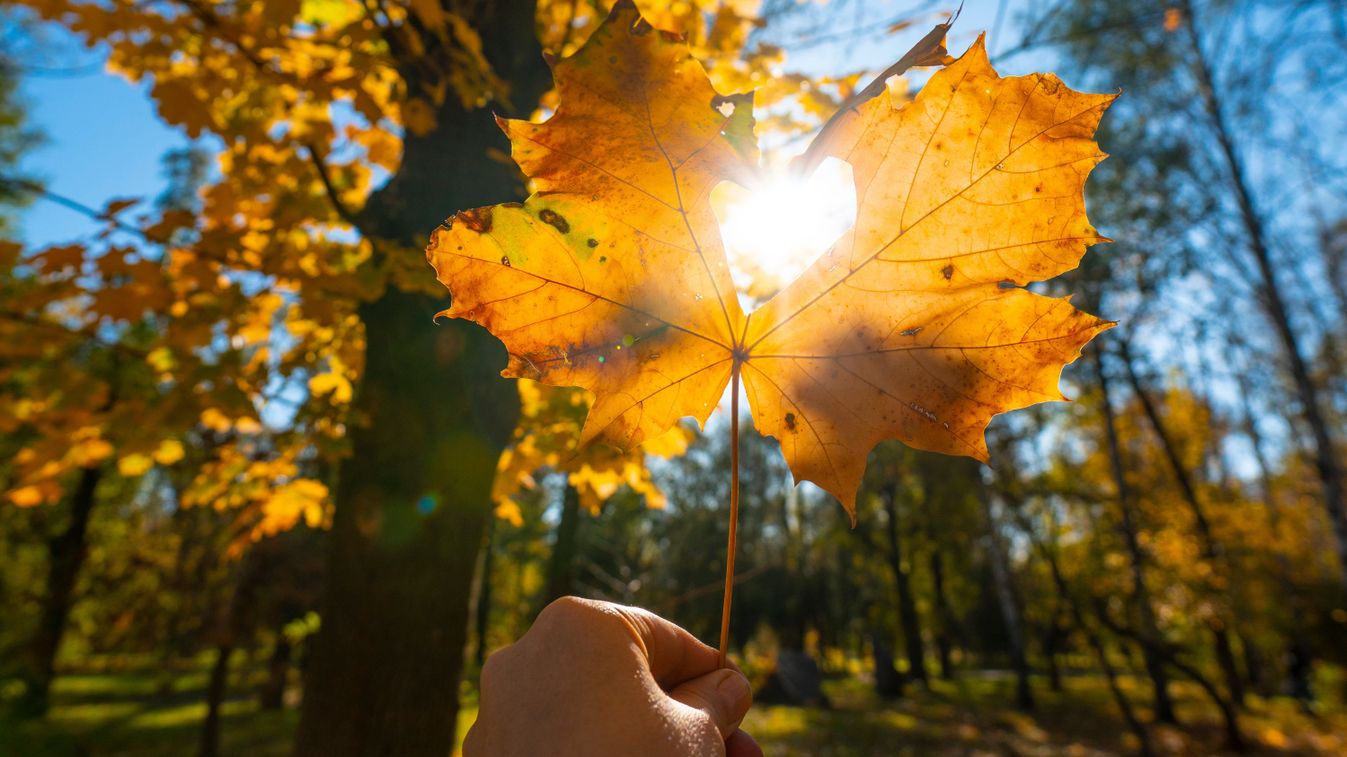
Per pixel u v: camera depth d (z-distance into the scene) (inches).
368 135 151.7
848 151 27.4
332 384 154.0
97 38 114.2
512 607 508.4
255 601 409.7
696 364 29.0
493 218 26.0
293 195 125.2
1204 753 477.4
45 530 628.7
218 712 399.9
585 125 25.5
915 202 27.6
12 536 622.5
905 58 26.0
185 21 111.0
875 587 1108.5
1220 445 858.1
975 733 533.6
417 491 118.0
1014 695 843.4
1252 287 475.5
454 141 127.4
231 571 453.1
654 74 25.1
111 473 629.0
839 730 529.7
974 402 28.8
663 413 28.9
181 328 120.3
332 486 174.9
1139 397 586.6
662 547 391.5
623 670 27.2
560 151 25.7
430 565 115.6
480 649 583.2
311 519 163.0
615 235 27.0
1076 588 580.7
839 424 29.8
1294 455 770.8
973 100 25.9
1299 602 721.0
